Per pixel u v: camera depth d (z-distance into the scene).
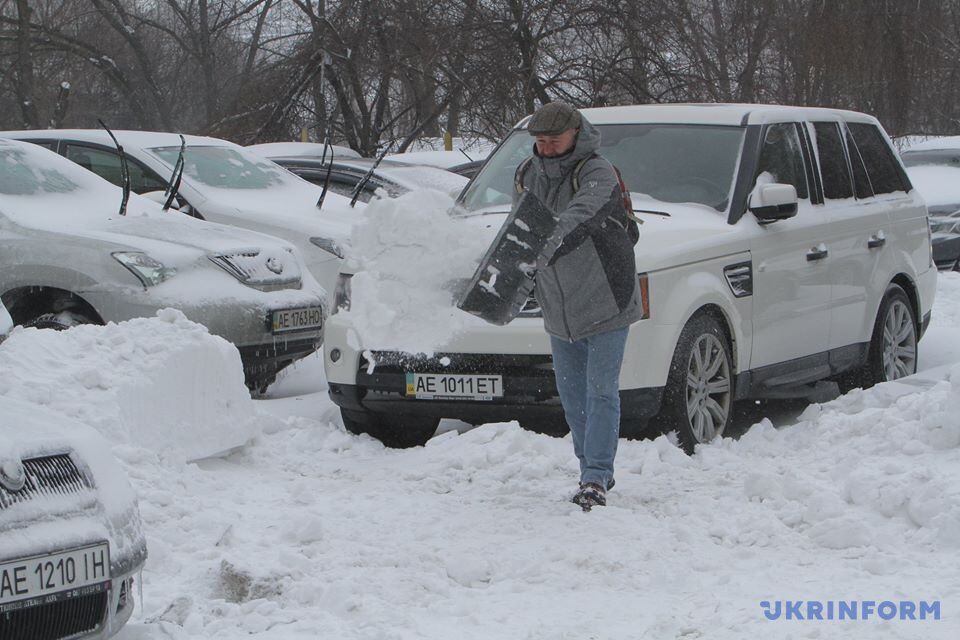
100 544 4.22
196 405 7.46
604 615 5.02
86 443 4.43
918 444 6.92
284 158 15.84
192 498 6.59
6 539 3.97
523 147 9.30
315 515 6.38
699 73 24.09
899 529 6.00
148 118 39.50
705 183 8.64
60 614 4.10
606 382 6.41
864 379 9.94
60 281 9.31
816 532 6.00
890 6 26.09
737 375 8.17
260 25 28.72
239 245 9.71
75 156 12.88
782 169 9.02
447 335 6.10
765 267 8.40
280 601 5.16
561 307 6.32
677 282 7.60
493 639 4.73
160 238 9.64
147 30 44.28
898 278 10.41
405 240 6.09
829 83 25.50
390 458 7.82
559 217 5.98
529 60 23.23
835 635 4.58
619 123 9.23
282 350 9.58
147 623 4.75
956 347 12.04
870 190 10.15
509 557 5.75
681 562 5.68
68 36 38.53
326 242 11.95
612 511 6.32
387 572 5.53
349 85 25.31
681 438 7.59
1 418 4.41
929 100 28.38
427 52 23.17
